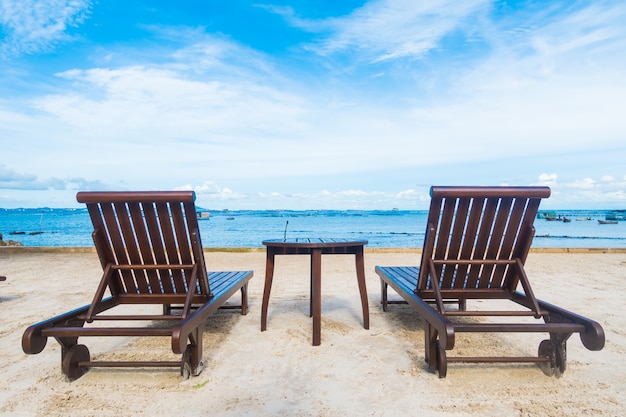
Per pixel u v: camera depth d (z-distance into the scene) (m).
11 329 3.84
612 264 8.33
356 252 3.76
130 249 3.01
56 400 2.36
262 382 2.60
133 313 4.51
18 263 8.54
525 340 3.47
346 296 5.30
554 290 5.65
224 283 3.74
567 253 10.30
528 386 2.54
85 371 2.79
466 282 3.19
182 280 3.13
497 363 2.92
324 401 2.34
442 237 2.97
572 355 3.10
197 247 2.93
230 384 2.57
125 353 3.18
